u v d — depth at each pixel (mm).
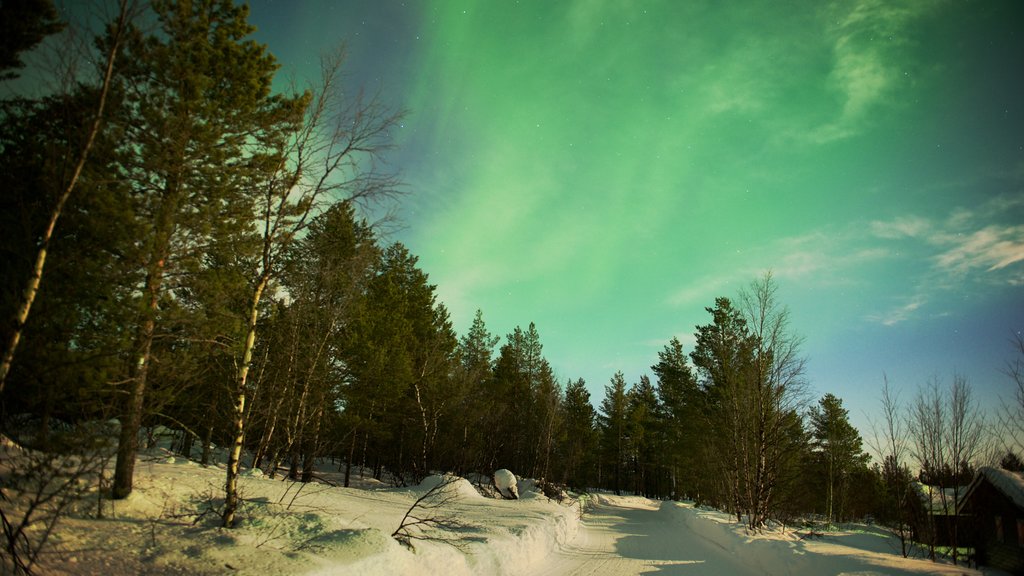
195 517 8984
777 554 13109
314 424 21375
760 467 20641
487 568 11242
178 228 9688
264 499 11070
